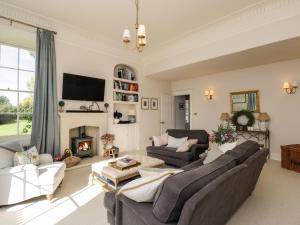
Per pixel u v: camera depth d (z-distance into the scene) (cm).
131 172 262
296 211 224
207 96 600
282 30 321
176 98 753
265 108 477
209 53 430
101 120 493
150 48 544
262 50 372
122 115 595
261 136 482
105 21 398
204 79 611
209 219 139
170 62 528
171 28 423
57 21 399
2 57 377
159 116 677
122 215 156
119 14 370
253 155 214
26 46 408
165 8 346
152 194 141
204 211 121
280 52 385
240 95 521
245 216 214
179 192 114
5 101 379
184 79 671
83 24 412
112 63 538
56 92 404
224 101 558
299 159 360
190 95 652
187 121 756
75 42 452
